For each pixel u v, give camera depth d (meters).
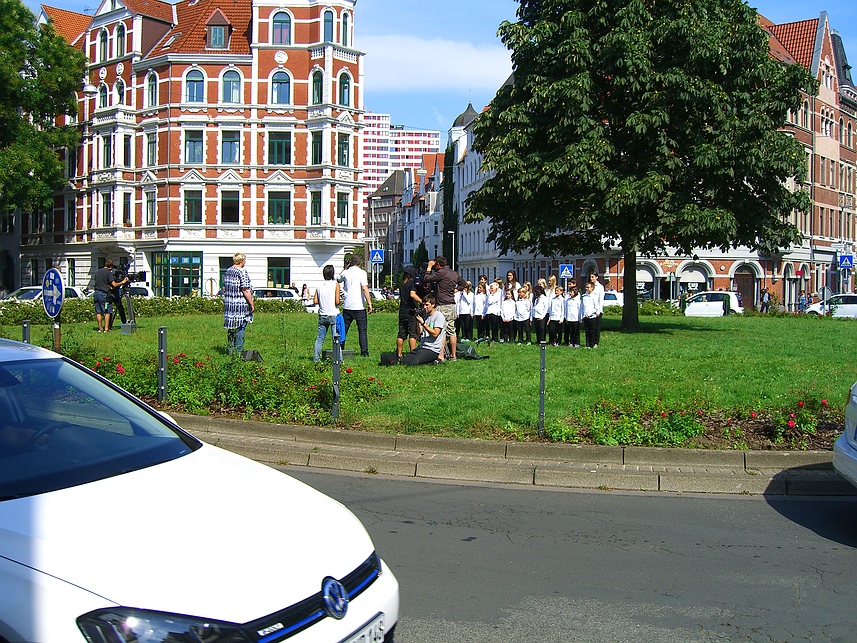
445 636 4.57
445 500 7.59
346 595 3.43
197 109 52.34
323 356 15.16
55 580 3.05
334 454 8.96
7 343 5.26
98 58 57.41
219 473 4.18
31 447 4.20
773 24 63.50
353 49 52.78
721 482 8.12
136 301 31.41
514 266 70.50
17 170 48.81
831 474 8.27
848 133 65.38
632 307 25.52
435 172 111.62
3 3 49.25
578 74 23.17
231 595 3.13
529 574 5.62
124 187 54.66
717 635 4.66
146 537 3.38
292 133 52.53
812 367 15.35
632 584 5.46
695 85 22.88
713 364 15.56
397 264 139.88
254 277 52.62
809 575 5.69
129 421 4.72
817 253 60.41
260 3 51.84
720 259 52.12
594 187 23.00
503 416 10.18
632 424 9.20
